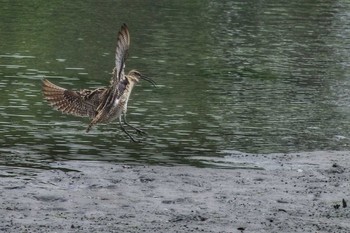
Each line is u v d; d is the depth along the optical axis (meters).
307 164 17.41
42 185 15.20
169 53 30.06
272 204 14.77
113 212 14.03
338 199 15.18
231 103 23.31
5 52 28.94
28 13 37.19
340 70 28.75
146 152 17.98
